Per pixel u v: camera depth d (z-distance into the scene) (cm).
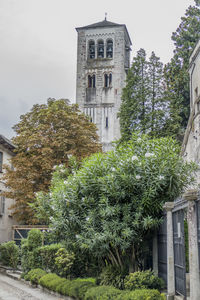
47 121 2917
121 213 1228
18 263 2316
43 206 1530
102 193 1222
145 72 3800
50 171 2653
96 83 6912
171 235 1063
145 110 3644
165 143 1329
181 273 963
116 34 7050
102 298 989
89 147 2869
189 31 3816
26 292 1439
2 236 2923
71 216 1288
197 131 1988
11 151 3131
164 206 1079
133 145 1328
